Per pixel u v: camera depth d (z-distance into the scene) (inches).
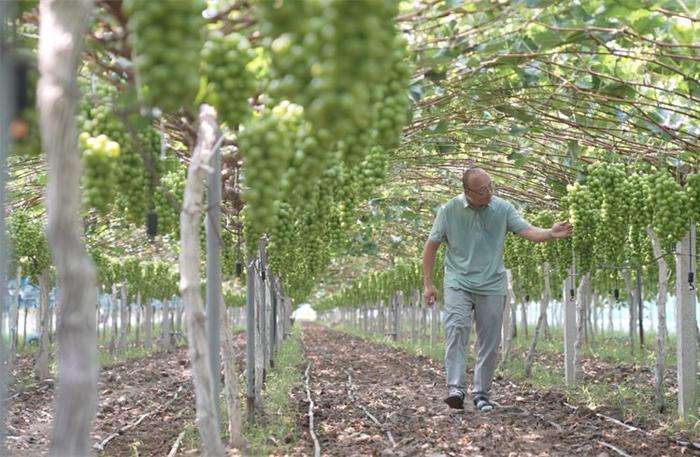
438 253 671.1
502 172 416.2
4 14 106.2
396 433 278.1
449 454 239.5
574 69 242.1
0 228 105.3
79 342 102.2
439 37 211.6
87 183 132.0
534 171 388.2
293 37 94.5
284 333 972.6
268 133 127.8
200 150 142.7
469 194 313.6
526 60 235.6
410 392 424.2
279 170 130.2
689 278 286.2
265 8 95.1
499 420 302.4
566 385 394.9
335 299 1994.3
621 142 305.6
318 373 557.6
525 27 217.3
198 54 102.5
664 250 305.6
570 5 210.4
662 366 304.3
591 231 301.1
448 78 250.8
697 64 237.3
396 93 137.2
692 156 281.6
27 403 400.8
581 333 380.2
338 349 919.7
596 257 369.4
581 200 295.0
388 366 617.6
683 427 273.3
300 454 245.8
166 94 100.5
